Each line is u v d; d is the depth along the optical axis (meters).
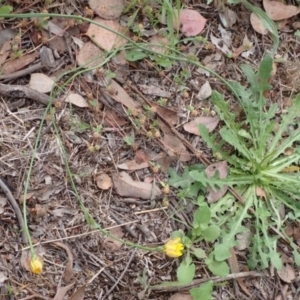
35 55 0.65
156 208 0.65
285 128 0.69
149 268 0.63
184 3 0.71
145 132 0.66
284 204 0.68
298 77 0.72
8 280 0.59
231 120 0.67
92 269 0.62
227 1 0.73
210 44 0.71
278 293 0.66
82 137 0.64
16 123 0.63
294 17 0.74
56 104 0.64
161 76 0.68
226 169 0.67
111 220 0.63
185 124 0.68
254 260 0.65
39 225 0.61
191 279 0.62
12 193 0.61
